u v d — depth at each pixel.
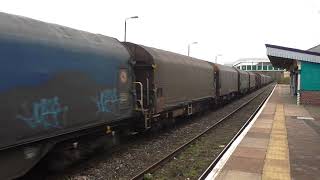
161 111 16.45
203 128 20.05
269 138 15.68
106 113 11.65
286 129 18.33
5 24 7.89
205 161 12.53
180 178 10.52
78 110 10.14
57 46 9.31
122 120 13.31
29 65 8.34
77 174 10.60
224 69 32.31
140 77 15.55
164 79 16.80
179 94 19.05
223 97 32.78
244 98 45.56
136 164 12.03
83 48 10.45
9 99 7.78
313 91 32.84
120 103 12.70
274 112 26.73
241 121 23.08
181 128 19.61
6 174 8.04
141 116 14.63
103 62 11.47
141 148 14.30
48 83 8.95
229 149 13.32
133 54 15.20
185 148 14.47
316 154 12.69
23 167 8.48
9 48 7.80
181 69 19.31
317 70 32.62
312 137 16.08
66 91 9.62
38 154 8.98
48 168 10.08
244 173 10.16
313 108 30.09
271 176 9.91
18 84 8.02
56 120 9.23
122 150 13.79
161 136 17.00
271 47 32.50
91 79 10.76
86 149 11.44
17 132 8.00
